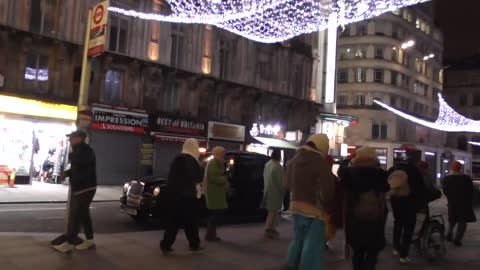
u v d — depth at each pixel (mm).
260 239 10086
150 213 11547
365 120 58344
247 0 22750
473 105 79812
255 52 33438
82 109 8586
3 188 19438
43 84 22984
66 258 7207
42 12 22953
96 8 8586
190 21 22094
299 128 36906
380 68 59312
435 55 70875
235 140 30891
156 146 26766
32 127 21766
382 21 59719
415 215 8703
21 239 8453
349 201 6453
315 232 6121
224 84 30531
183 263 7391
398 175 8602
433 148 64312
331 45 39250
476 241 11969
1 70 21516
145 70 26562
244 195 13000
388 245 10734
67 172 7789
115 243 8586
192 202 8070
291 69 36656
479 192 22938
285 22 26266
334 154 39906
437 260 9266
